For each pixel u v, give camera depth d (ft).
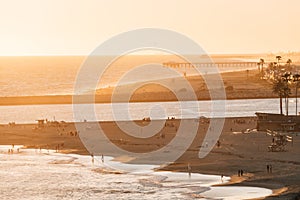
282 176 378.73
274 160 434.30
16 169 434.30
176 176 394.73
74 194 348.38
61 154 500.33
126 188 360.89
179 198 330.54
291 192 331.57
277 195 325.21
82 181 385.70
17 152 514.68
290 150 473.26
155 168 425.28
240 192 341.21
